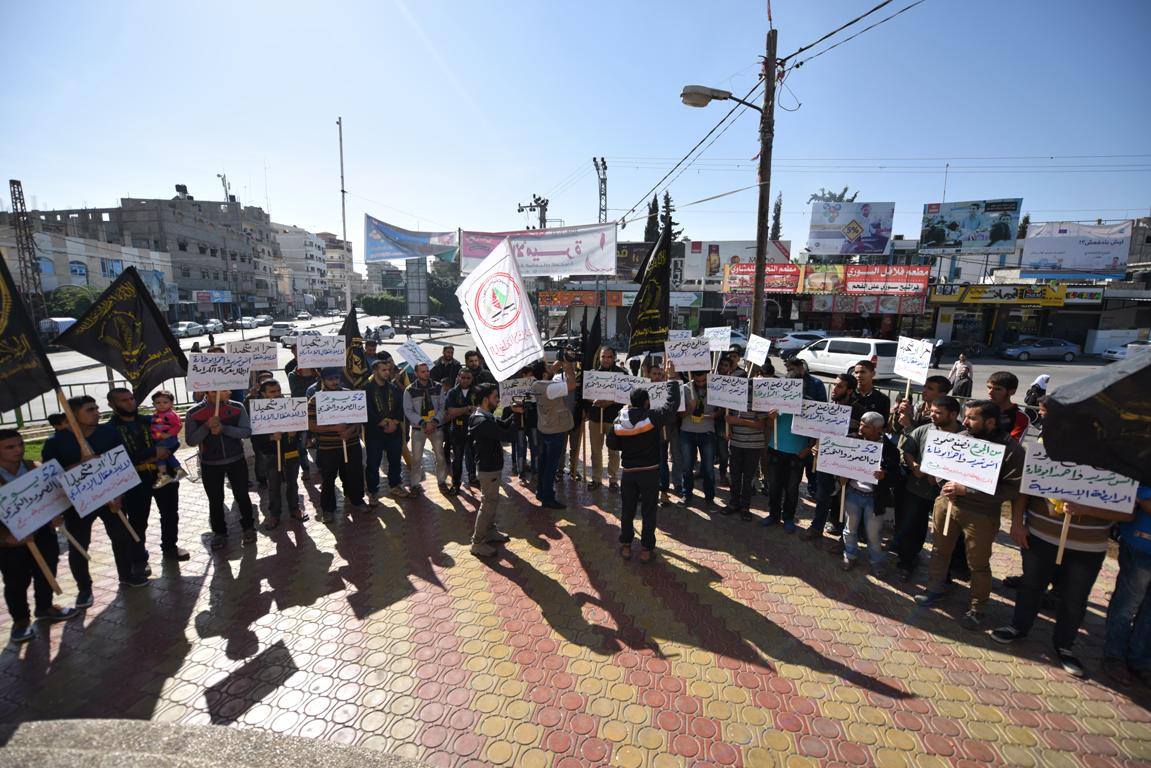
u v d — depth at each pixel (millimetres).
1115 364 2961
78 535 4484
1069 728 3262
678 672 3727
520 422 7574
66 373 21172
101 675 3699
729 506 6480
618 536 5938
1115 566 5355
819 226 33406
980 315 32094
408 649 3959
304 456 7750
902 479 4969
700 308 34656
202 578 5020
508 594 4727
